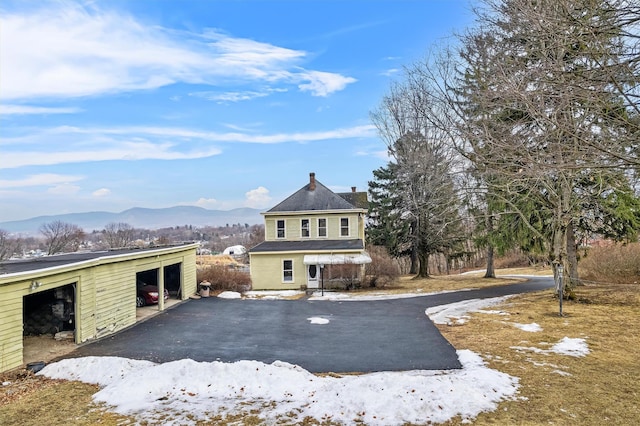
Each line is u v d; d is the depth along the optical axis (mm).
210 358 11266
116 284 15203
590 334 11844
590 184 17625
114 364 10102
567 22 6328
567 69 7004
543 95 6965
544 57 7367
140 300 20531
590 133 6574
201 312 18953
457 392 7500
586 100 6570
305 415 7008
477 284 26578
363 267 28609
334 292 26266
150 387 8414
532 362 9555
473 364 9641
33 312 14078
